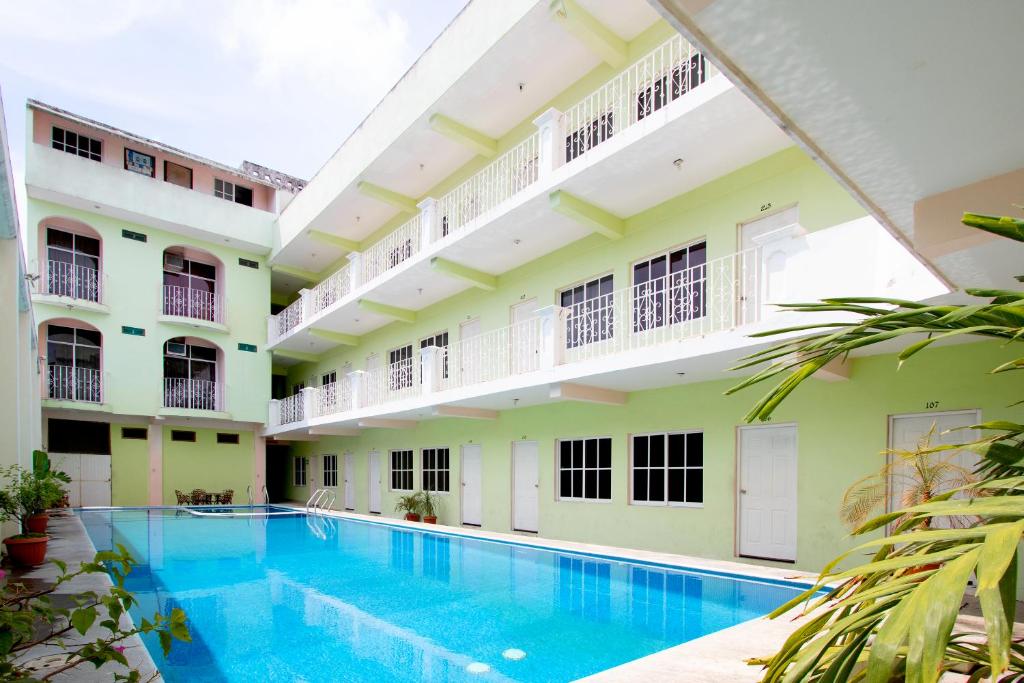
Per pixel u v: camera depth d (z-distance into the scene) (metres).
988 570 0.82
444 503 14.41
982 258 3.96
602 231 10.11
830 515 7.23
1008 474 1.66
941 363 6.50
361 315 16.48
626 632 5.02
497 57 10.74
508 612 5.70
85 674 3.45
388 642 4.78
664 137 7.86
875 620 1.09
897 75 2.33
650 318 9.61
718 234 8.74
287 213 19.16
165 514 15.88
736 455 8.37
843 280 5.72
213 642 4.80
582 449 10.91
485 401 11.57
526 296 12.27
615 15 9.73
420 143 13.55
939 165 3.05
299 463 22.78
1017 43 2.09
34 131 16.66
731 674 3.59
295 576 7.57
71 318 16.55
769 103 2.53
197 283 19.52
